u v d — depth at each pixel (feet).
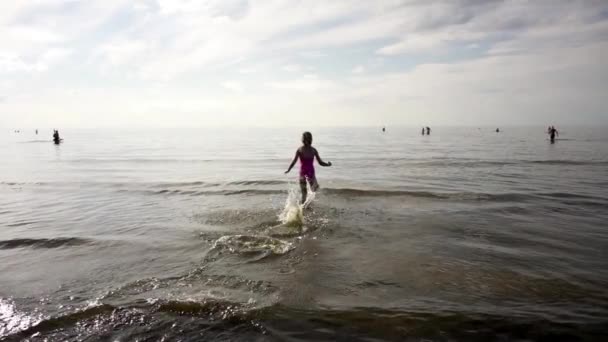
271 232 21.02
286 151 100.89
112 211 27.63
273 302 12.19
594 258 16.51
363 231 21.11
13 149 108.17
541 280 14.01
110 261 16.65
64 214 26.76
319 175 46.91
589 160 61.72
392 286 13.55
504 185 37.35
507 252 17.39
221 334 10.29
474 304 12.03
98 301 12.39
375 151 92.53
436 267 15.43
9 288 13.71
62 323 11.00
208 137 216.13
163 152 96.17
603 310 11.57
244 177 46.55
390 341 9.92
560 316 11.18
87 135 265.54
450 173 47.78
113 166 61.00
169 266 15.81
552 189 34.50
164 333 10.39
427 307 11.80
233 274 14.74
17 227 23.13
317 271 15.03
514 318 11.05
